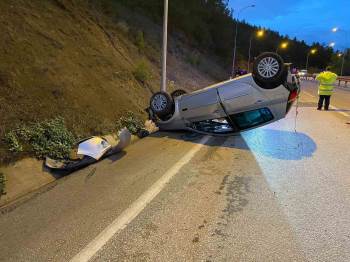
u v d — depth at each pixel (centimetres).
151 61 1812
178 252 323
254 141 814
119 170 578
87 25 1272
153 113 960
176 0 3231
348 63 9475
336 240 345
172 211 413
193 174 556
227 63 4562
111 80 1071
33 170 528
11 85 651
